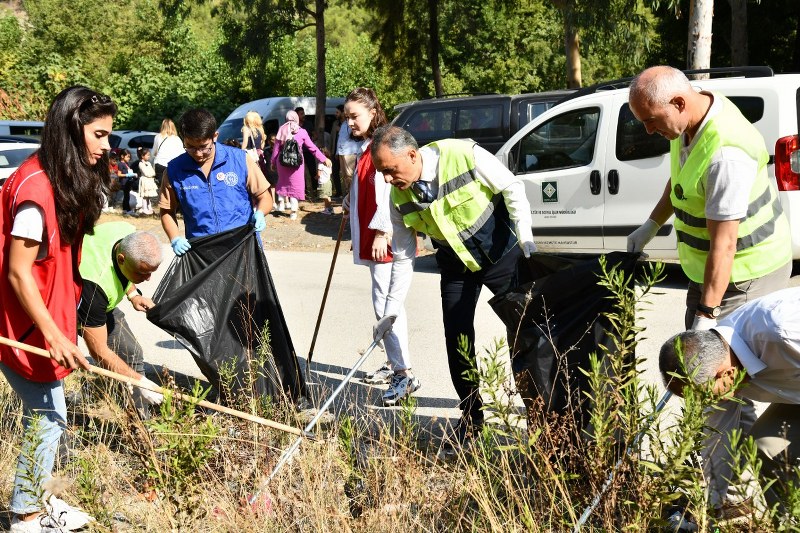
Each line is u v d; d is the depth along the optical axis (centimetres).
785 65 2327
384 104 3466
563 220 929
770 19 2197
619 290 335
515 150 966
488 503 326
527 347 385
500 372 368
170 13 2241
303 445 377
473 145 451
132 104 3378
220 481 359
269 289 514
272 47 2245
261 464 374
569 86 2023
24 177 340
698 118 362
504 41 3047
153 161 1446
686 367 293
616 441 316
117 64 3772
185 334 486
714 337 310
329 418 473
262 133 1614
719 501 324
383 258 559
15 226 335
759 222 370
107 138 354
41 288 349
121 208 1855
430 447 427
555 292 382
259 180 559
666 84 356
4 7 5153
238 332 498
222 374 479
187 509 328
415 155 445
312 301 900
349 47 4178
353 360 670
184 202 549
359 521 336
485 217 452
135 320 842
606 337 371
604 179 892
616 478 304
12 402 470
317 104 2052
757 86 788
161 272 1132
